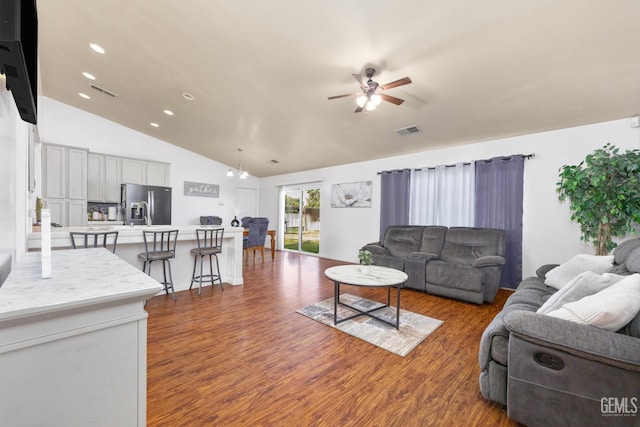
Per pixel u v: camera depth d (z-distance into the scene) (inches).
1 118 40.7
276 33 100.3
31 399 30.7
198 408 62.6
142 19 104.8
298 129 192.2
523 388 55.5
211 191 303.4
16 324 29.3
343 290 158.7
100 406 35.1
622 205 117.5
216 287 161.3
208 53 119.0
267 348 90.1
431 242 175.0
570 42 89.0
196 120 201.8
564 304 62.2
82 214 208.1
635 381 45.8
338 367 79.8
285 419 59.7
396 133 175.9
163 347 89.9
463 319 117.0
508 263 161.0
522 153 160.1
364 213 240.7
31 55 40.1
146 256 126.0
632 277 62.8
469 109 137.2
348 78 124.4
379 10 84.5
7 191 46.4
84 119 221.5
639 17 77.2
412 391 69.7
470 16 83.2
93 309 34.1
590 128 139.8
